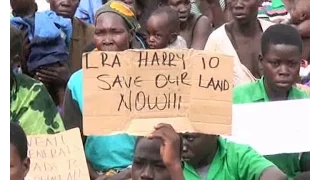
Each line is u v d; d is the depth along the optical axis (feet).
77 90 15.96
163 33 20.15
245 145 14.10
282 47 15.23
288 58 15.26
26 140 12.87
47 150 14.26
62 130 14.98
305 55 19.11
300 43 15.40
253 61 19.54
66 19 20.30
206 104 12.59
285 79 15.29
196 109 12.59
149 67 12.51
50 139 14.33
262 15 23.16
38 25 18.56
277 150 14.76
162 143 12.39
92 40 20.12
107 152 15.38
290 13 21.43
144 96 12.50
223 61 12.57
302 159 15.16
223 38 19.71
